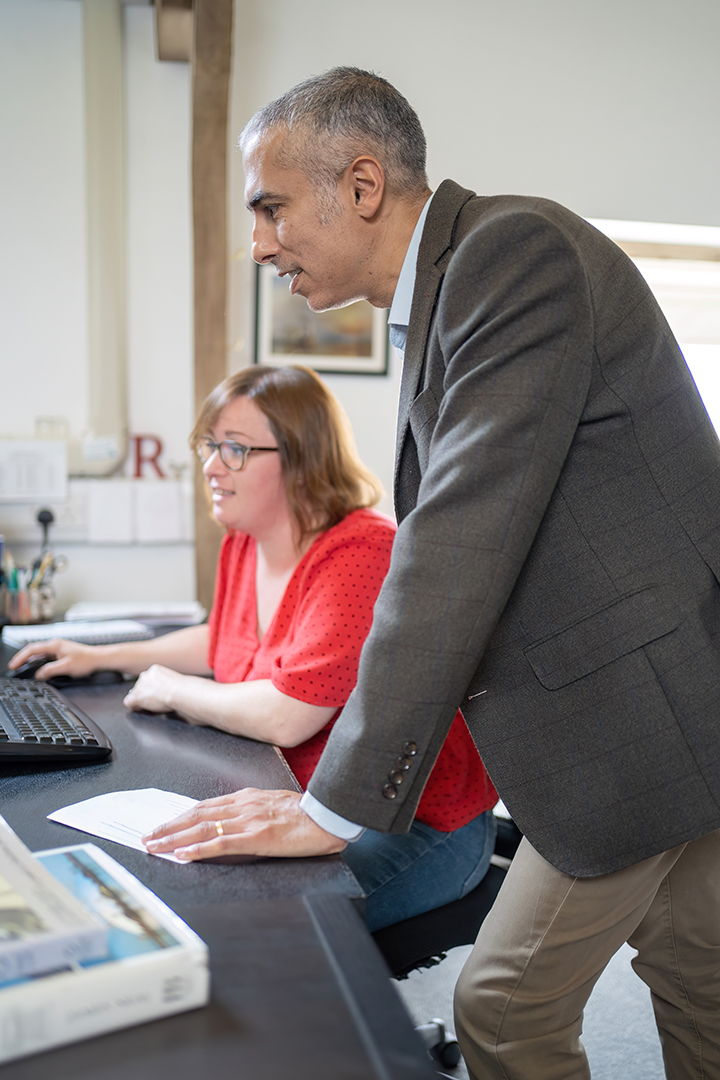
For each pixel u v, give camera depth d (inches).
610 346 37.2
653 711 36.0
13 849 26.8
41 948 21.0
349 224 42.1
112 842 34.1
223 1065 20.4
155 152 96.8
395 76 97.9
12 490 95.7
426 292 39.8
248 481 54.7
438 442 36.5
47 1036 20.6
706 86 103.7
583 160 102.1
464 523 34.4
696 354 115.7
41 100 94.7
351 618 48.4
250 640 57.5
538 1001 39.6
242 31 94.5
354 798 33.4
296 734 46.9
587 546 36.9
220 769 43.7
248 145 43.3
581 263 35.7
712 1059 46.9
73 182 95.8
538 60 100.2
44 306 96.7
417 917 47.2
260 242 44.1
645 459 37.5
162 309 98.6
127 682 62.6
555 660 37.1
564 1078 41.4
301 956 25.5
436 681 33.8
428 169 99.7
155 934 23.1
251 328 99.7
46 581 89.9
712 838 44.8
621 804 36.4
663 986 47.6
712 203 105.1
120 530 98.0
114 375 96.3
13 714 47.6
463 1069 62.3
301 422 54.5
